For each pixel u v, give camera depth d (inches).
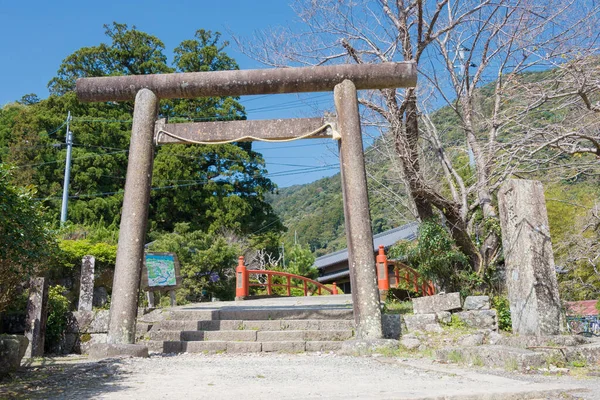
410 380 201.6
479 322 332.2
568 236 476.4
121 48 1284.4
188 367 245.9
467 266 427.5
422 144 486.0
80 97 354.0
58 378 207.9
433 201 436.1
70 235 706.2
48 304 364.2
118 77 354.0
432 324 330.3
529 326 288.2
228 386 189.3
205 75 349.7
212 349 332.2
